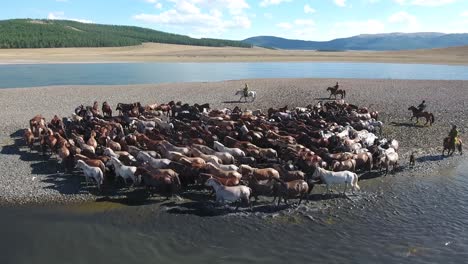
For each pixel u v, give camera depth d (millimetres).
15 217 16922
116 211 17484
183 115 31781
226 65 95500
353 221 16734
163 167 20359
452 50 147625
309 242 15156
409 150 26219
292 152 21609
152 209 17656
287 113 32031
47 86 52375
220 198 17609
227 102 41594
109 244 15039
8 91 46906
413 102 40781
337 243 15086
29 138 24938
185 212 17391
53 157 23969
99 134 25484
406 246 14898
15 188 19469
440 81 55656
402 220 16844
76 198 18625
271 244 15023
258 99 43031
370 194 19391
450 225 16453
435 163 23812
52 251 14578
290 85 51125
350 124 29297
